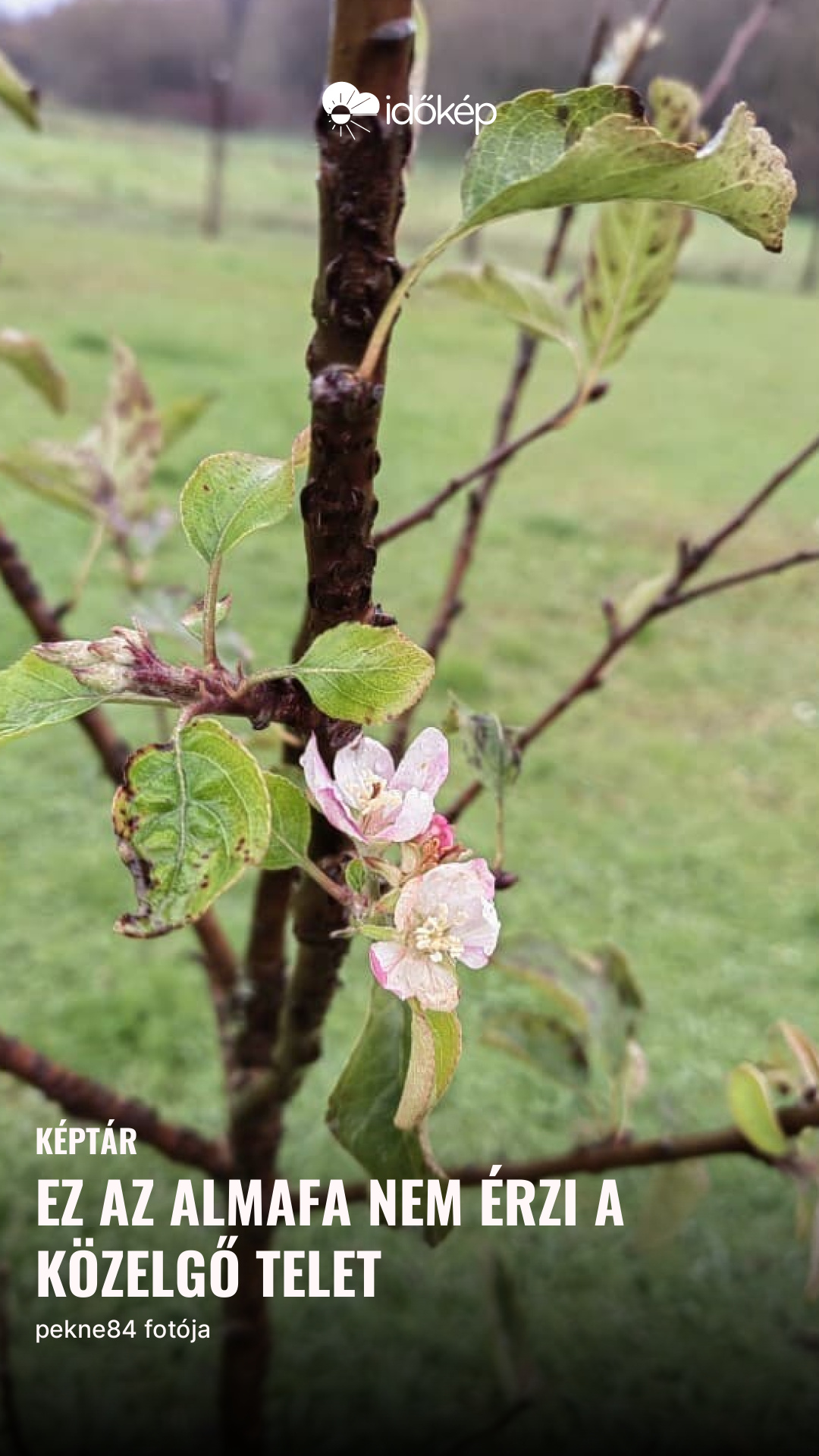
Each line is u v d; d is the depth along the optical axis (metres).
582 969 0.77
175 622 0.61
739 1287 1.62
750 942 2.31
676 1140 0.71
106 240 9.17
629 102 0.34
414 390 6.12
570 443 5.55
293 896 0.48
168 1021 1.98
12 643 2.90
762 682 3.42
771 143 0.33
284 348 6.39
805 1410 1.47
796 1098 0.70
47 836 2.41
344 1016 1.99
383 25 0.35
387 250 0.37
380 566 3.83
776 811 2.79
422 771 0.35
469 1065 1.95
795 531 4.61
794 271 9.64
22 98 0.57
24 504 3.86
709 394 6.73
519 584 3.86
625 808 2.72
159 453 0.82
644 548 4.29
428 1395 1.45
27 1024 1.95
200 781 0.30
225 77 8.20
